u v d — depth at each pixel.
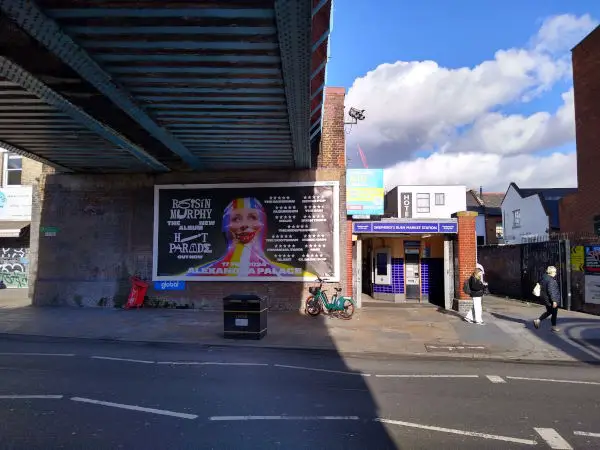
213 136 11.84
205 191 16.11
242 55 7.38
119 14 6.15
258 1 5.91
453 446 4.73
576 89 24.36
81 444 4.61
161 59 7.51
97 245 16.44
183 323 13.26
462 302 15.53
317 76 8.81
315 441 4.80
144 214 16.34
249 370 8.08
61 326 12.65
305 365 8.62
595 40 23.19
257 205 15.87
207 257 15.94
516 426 5.37
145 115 10.02
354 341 10.95
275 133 11.57
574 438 5.01
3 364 8.29
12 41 6.81
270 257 15.71
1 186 23.06
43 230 16.69
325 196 15.71
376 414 5.72
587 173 23.52
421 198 38.25
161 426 5.16
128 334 11.66
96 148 13.11
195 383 7.10
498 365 8.91
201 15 6.19
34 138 12.15
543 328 12.70
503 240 44.22
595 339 11.27
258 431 5.05
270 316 14.53
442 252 18.73
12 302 17.48
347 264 15.59
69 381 7.10
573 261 16.41
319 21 6.88
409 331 12.18
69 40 6.73
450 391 6.88
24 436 4.80
